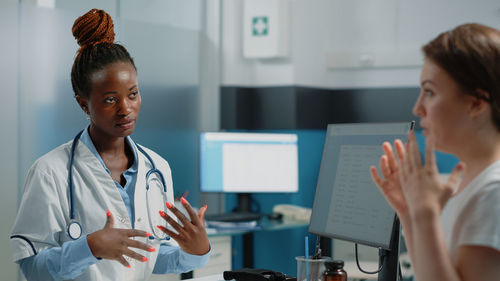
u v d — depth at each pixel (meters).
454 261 0.92
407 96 3.99
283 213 3.69
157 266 1.66
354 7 4.14
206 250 1.46
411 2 4.00
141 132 3.61
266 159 3.72
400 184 1.04
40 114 3.27
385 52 4.02
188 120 3.85
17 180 3.21
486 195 0.89
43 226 1.45
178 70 3.79
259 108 4.01
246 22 3.95
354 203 1.44
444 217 0.99
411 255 1.00
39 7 3.27
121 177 1.63
